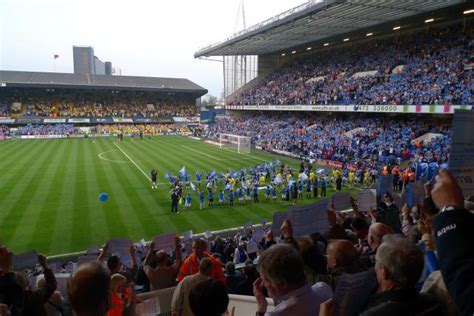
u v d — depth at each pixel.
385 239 2.71
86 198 27.86
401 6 38.22
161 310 5.79
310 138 52.41
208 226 22.48
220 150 56.53
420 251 2.51
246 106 73.75
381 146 41.16
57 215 23.81
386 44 55.88
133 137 75.94
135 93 93.44
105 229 21.58
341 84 55.03
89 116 86.31
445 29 47.75
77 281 2.70
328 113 60.62
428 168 21.58
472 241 2.05
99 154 50.09
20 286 4.49
